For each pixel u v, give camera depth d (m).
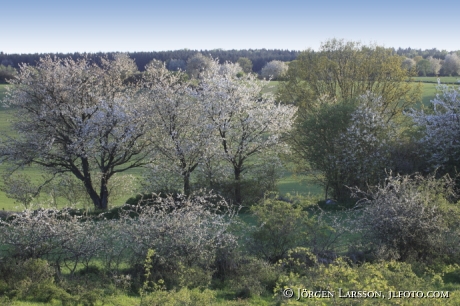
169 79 31.20
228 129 28.81
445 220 15.35
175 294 10.31
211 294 10.90
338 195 27.84
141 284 12.52
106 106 28.58
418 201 15.34
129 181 33.75
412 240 15.11
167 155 29.23
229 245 14.05
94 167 30.97
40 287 11.16
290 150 31.16
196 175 29.16
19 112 29.05
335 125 27.59
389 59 40.44
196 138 28.97
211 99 28.73
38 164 30.42
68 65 29.86
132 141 29.44
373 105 31.06
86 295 10.96
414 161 27.28
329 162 27.38
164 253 13.33
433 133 26.77
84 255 13.15
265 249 14.80
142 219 13.65
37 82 28.36
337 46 42.38
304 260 13.91
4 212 23.94
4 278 11.65
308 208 24.58
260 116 29.31
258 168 29.78
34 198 30.23
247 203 26.80
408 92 40.47
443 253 15.06
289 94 41.75
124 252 13.45
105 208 28.75
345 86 41.56
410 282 11.57
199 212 14.37
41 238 12.73
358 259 14.91
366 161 26.36
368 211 15.88
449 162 26.31
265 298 11.88
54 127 28.58
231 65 31.34
